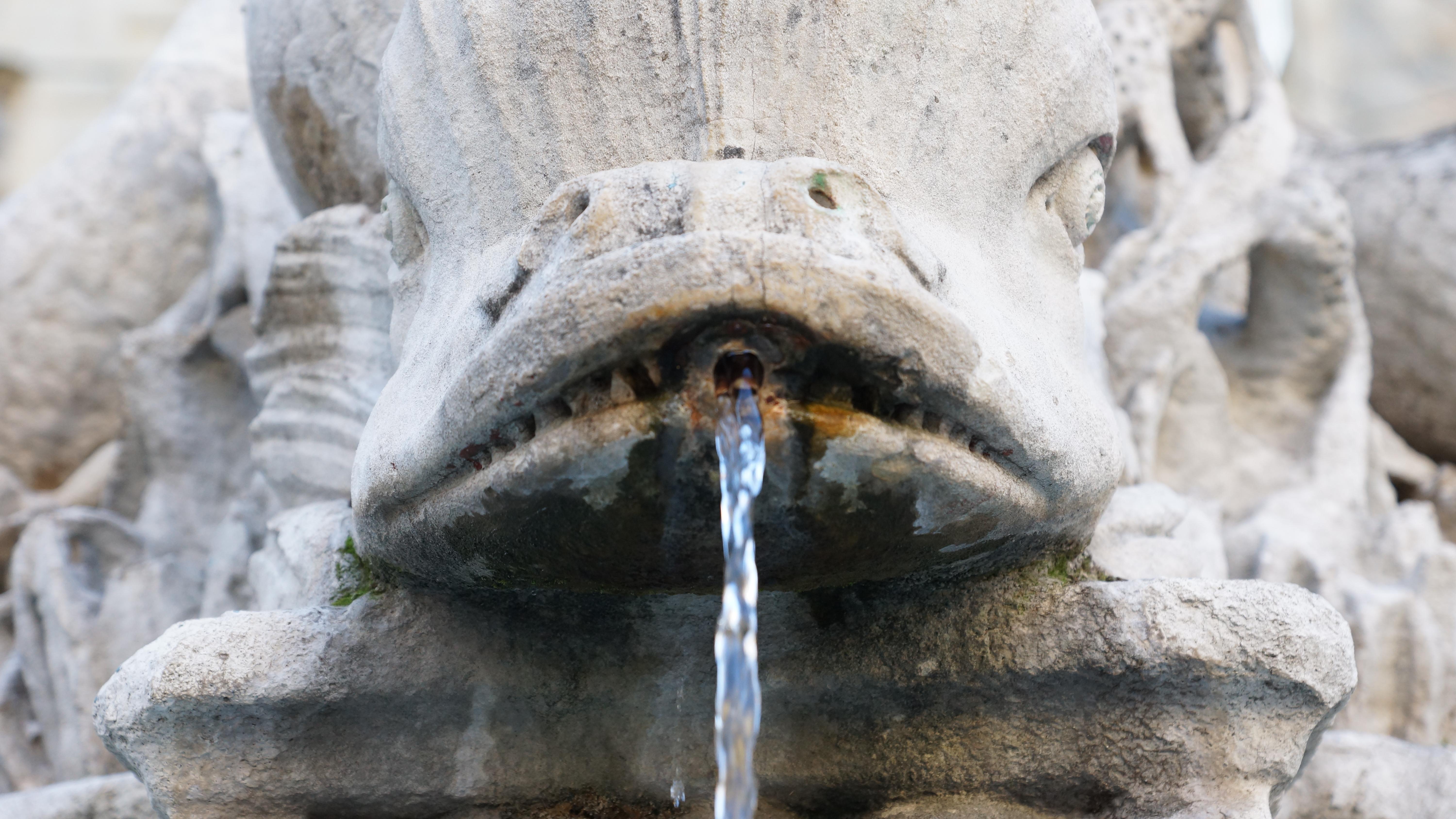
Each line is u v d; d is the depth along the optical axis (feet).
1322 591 7.45
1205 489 8.40
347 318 6.27
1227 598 4.07
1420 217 10.55
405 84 4.38
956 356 3.18
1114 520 5.45
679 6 3.85
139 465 8.88
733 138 3.71
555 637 4.40
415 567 4.08
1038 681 4.22
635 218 3.18
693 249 2.95
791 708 4.47
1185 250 8.48
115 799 5.54
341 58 6.45
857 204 3.28
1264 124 9.20
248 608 7.02
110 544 8.24
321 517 5.23
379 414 4.06
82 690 7.23
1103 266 8.88
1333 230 8.42
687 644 4.42
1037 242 4.29
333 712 4.25
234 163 8.84
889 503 3.32
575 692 4.44
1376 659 7.18
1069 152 4.34
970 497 3.43
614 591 3.70
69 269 10.11
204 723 4.16
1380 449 9.43
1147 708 4.14
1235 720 4.09
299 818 4.29
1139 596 4.11
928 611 4.29
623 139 3.82
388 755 4.35
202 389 8.80
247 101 10.64
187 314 9.21
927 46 3.93
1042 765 4.29
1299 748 4.13
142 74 10.83
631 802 4.49
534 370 3.10
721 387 3.08
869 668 4.36
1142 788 4.17
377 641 4.25
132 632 7.43
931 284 3.32
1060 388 3.89
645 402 3.09
